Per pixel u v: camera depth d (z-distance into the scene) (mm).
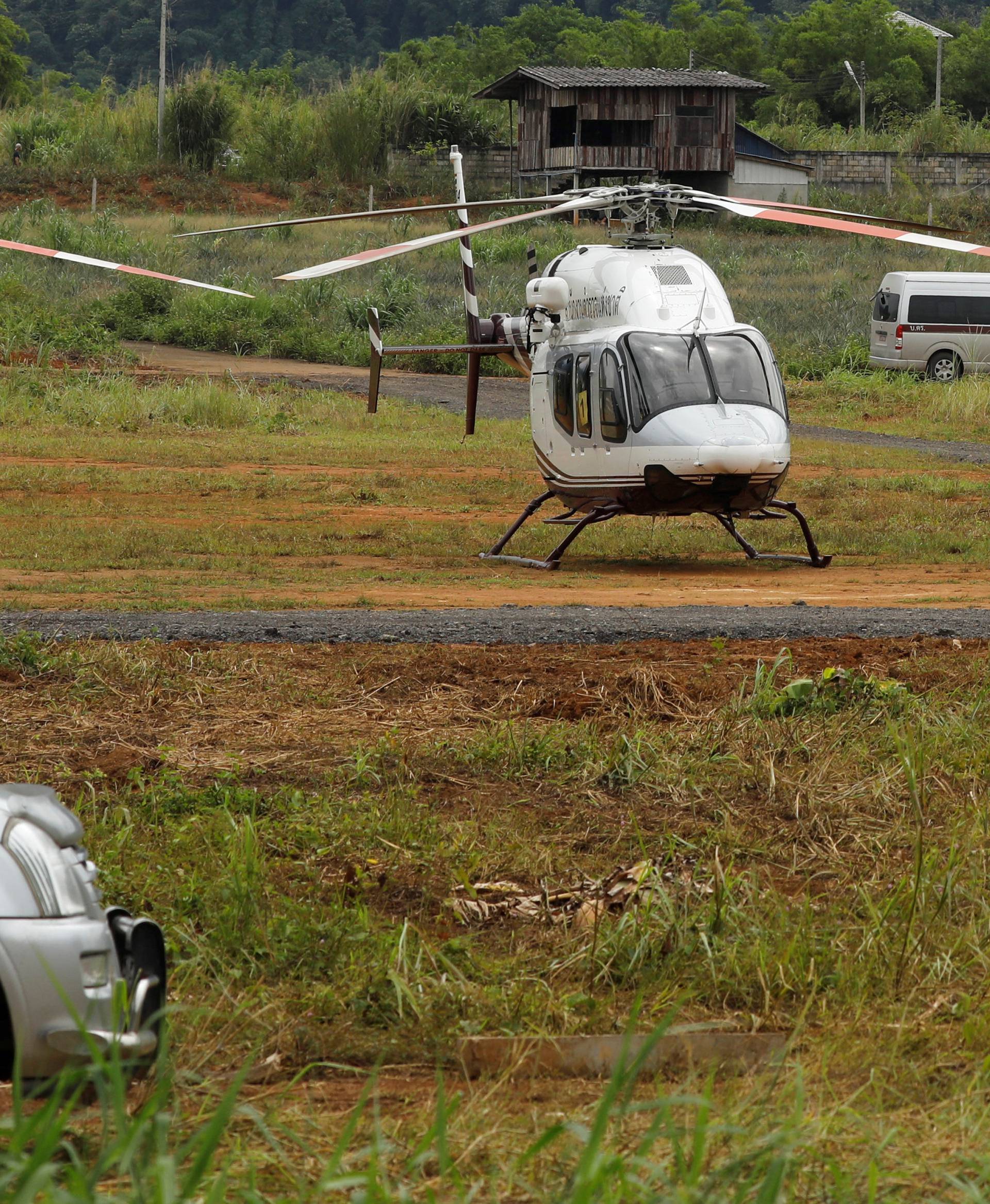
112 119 162375
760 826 15945
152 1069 9086
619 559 37500
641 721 19438
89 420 62906
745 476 33062
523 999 11164
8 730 18625
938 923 12586
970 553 38031
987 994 11398
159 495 46188
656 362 33500
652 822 16047
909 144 178750
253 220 141500
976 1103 9383
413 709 20219
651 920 12508
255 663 22062
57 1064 8227
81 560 34125
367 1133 8922
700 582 33406
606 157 147000
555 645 24250
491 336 40000
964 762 17578
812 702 19938
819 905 13500
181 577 32344
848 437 67375
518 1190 8031
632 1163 7609
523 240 124812
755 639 24781
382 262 116938
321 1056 10352
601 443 33938
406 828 15094
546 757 17844
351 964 11781
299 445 59188
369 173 158875
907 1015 10992
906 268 121938
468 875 13680
